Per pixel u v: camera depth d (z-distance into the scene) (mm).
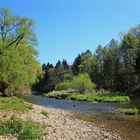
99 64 127062
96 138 23297
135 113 43719
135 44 98938
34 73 62844
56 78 148500
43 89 146750
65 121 30734
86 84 102438
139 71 97312
